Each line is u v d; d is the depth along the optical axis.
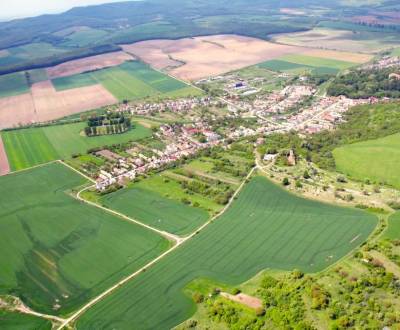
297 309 195.62
